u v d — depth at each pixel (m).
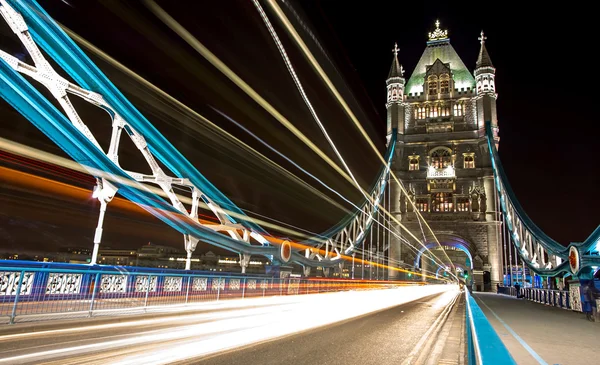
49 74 15.70
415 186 76.62
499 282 65.88
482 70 79.75
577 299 17.73
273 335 9.31
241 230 28.25
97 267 12.42
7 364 5.89
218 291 17.94
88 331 9.21
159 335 8.80
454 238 70.25
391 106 83.38
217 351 7.17
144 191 18.91
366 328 11.21
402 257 72.75
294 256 33.66
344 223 64.25
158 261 65.56
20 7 15.59
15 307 9.61
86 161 16.03
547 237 41.56
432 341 9.04
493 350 2.49
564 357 7.11
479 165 74.88
